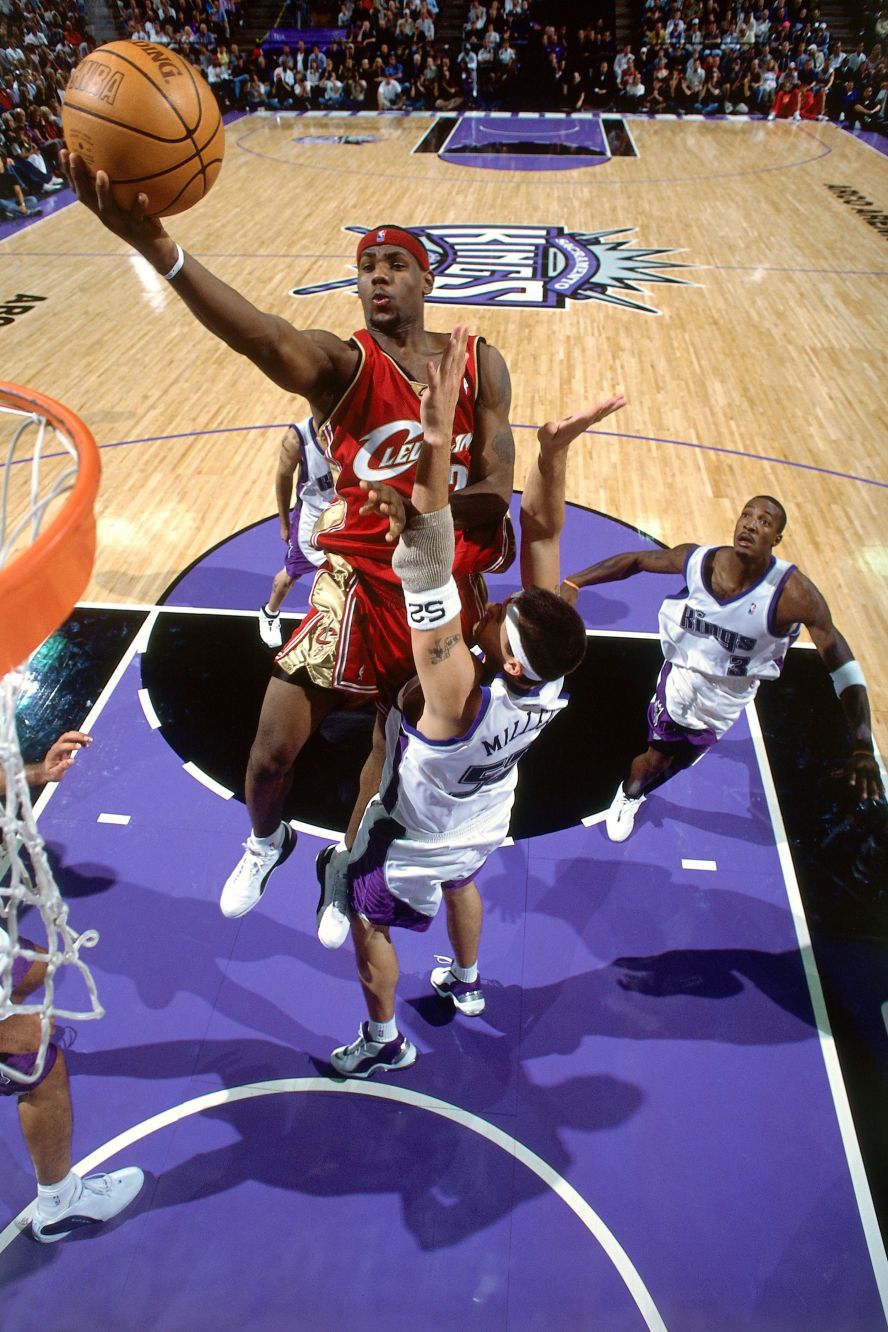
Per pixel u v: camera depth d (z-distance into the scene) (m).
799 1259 2.70
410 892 2.63
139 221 1.89
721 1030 3.32
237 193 13.45
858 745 3.57
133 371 8.14
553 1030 3.30
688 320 9.29
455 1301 2.60
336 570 2.65
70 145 1.86
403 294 2.14
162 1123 3.00
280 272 10.41
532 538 2.54
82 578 1.72
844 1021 3.36
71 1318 2.55
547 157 15.66
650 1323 2.55
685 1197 2.84
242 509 6.34
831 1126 3.04
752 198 13.41
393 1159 2.92
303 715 2.80
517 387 7.90
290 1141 2.96
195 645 5.13
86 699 4.75
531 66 19.81
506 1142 2.97
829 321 9.33
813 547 5.95
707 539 6.03
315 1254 2.69
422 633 2.06
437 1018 3.33
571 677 4.96
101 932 3.59
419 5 19.92
